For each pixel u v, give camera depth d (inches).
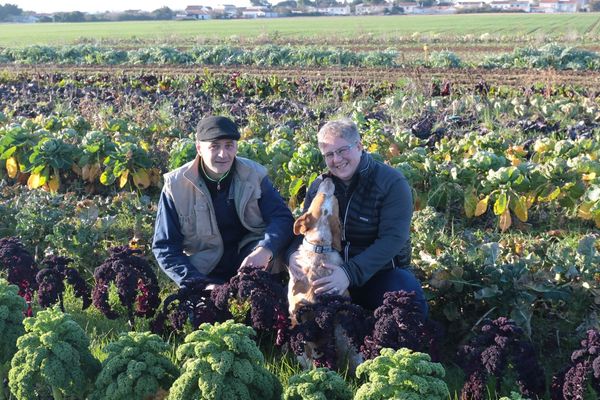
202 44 1791.3
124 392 161.8
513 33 2301.9
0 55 1226.0
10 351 186.1
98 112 562.3
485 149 402.3
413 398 147.3
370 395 150.3
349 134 216.5
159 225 245.6
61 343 169.9
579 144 394.9
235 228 250.5
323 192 214.2
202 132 231.3
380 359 156.7
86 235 278.8
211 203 242.4
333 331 199.2
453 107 570.6
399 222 222.2
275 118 578.6
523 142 455.5
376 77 845.8
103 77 868.6
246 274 210.2
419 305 195.5
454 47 1491.1
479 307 234.1
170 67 1032.2
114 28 3595.0
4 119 505.4
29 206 296.0
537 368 184.1
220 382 157.1
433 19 3890.3
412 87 691.4
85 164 394.3
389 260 223.5
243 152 383.2
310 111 582.6
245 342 163.3
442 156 397.7
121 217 325.1
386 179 223.3
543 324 228.2
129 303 221.5
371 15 5511.8
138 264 226.8
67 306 252.2
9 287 191.5
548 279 229.3
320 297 202.2
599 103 622.2
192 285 217.3
